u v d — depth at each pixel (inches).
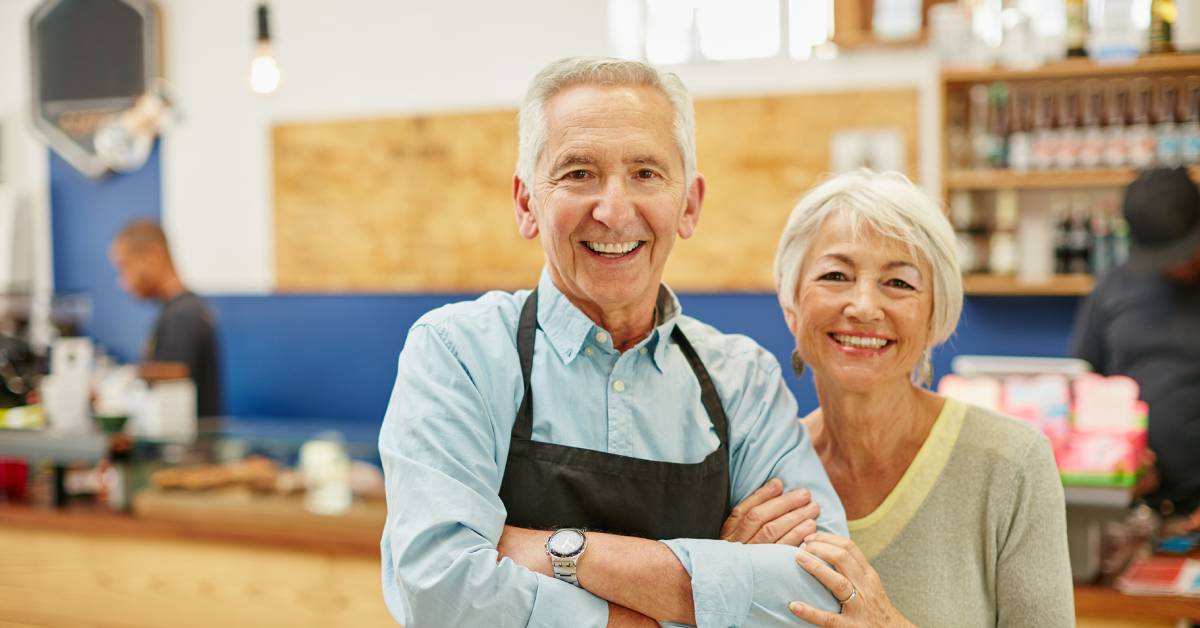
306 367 236.7
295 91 234.8
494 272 221.5
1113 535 114.7
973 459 72.0
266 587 139.4
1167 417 135.3
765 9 203.8
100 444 146.1
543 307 65.6
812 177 199.2
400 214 227.5
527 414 63.7
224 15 239.5
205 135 242.5
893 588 71.7
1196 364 135.6
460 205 223.0
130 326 251.1
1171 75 170.9
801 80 200.4
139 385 158.6
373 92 228.8
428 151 224.4
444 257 224.8
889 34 189.5
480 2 220.1
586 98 61.2
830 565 62.7
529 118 63.4
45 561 150.1
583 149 60.6
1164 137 167.9
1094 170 170.4
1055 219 180.1
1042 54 175.2
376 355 231.5
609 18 211.8
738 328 203.5
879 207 68.7
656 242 62.6
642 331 66.6
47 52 251.3
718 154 204.2
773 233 201.9
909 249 69.5
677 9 209.2
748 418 69.1
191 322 192.9
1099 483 98.5
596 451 63.4
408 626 59.7
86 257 253.9
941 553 71.5
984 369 112.5
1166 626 95.8
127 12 244.2
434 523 58.2
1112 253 175.0
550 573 59.7
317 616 137.1
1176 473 134.1
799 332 72.9
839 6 193.5
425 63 224.8
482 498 59.9
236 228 241.6
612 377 64.6
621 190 60.7
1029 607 70.0
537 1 216.2
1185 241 134.5
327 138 232.1
